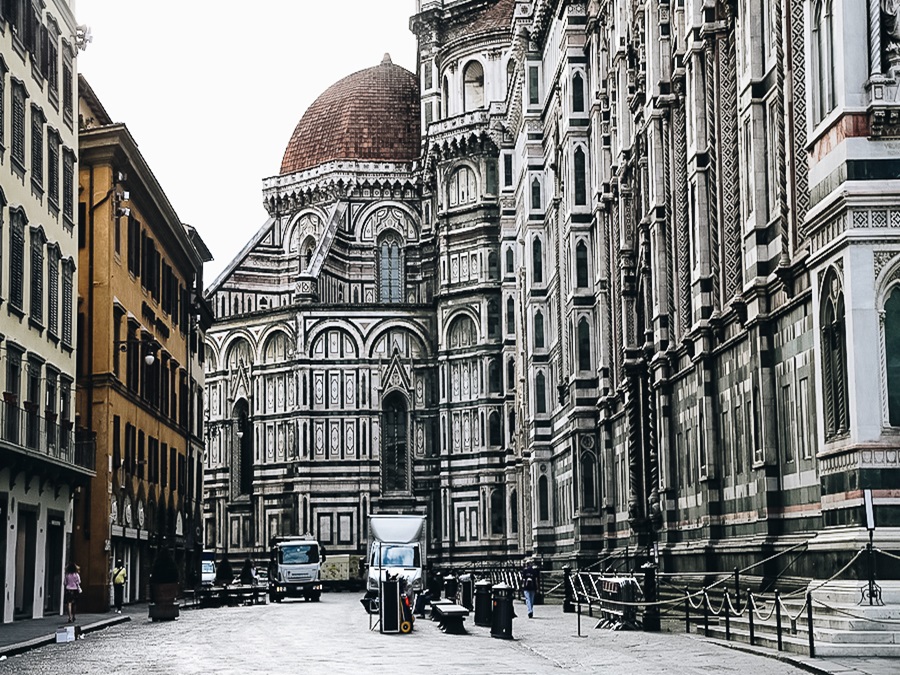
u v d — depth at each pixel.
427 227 117.38
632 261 55.53
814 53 30.62
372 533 59.00
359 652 33.34
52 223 52.91
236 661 30.73
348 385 112.25
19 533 47.75
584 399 66.69
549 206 80.81
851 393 28.20
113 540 61.34
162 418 75.69
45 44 52.12
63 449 50.59
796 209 33.06
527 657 31.05
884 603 26.88
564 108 70.69
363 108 124.06
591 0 65.31
